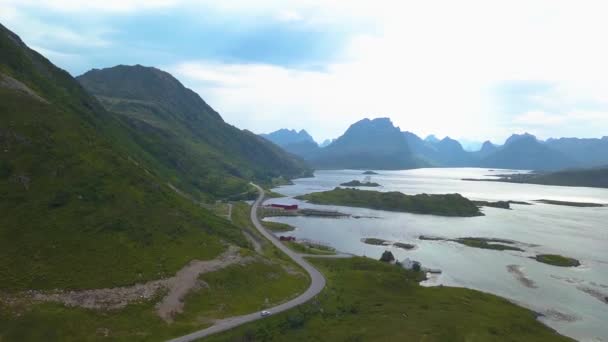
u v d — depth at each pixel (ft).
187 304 241.76
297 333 241.96
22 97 372.58
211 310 244.01
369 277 357.20
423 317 276.00
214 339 213.05
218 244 339.36
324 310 278.26
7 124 323.16
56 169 307.78
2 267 217.77
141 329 209.56
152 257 272.92
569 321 308.19
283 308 265.95
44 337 187.52
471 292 348.79
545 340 258.78
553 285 396.37
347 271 375.66
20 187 278.05
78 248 250.37
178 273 266.57
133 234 287.07
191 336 212.43
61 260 236.22
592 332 289.53
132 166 394.52
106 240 267.18
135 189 349.41
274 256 411.13
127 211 310.45
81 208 284.82
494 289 380.99
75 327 197.57
